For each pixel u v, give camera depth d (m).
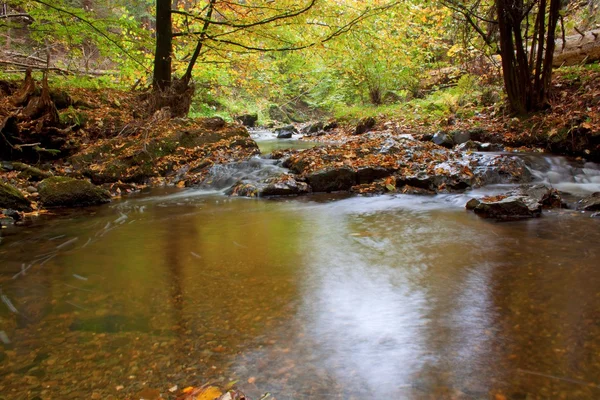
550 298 2.71
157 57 10.69
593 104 8.66
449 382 1.87
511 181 6.75
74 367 2.03
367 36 10.94
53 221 5.09
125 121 9.60
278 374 1.94
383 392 1.81
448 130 10.40
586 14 13.47
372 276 3.20
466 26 10.37
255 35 10.79
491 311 2.56
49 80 11.55
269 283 3.09
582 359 2.02
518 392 1.80
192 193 7.01
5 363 2.07
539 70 9.38
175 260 3.64
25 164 7.21
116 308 2.69
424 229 4.52
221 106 20.72
